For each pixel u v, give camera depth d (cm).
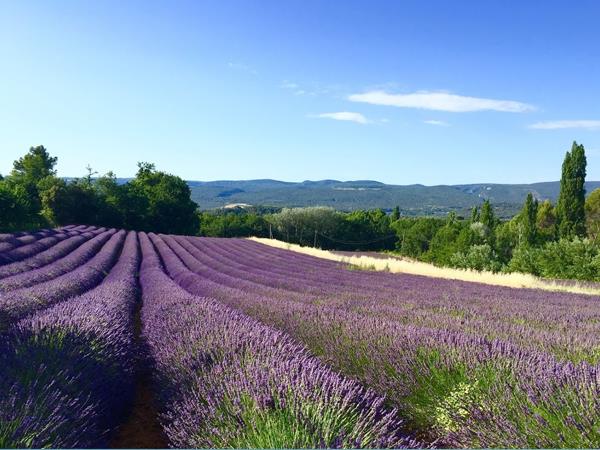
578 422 286
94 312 615
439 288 1573
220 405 334
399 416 416
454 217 5778
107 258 2080
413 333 535
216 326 541
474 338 504
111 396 430
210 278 1630
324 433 266
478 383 386
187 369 439
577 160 3641
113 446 394
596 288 1989
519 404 319
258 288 1242
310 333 602
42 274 1283
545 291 1706
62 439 291
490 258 3055
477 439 324
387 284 1659
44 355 405
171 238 4750
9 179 5991
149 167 7425
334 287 1416
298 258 3084
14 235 2873
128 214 6488
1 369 365
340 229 7575
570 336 600
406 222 7438
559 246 2586
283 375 340
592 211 4628
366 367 476
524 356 423
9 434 262
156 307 793
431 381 423
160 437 416
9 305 689
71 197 5725
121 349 536
